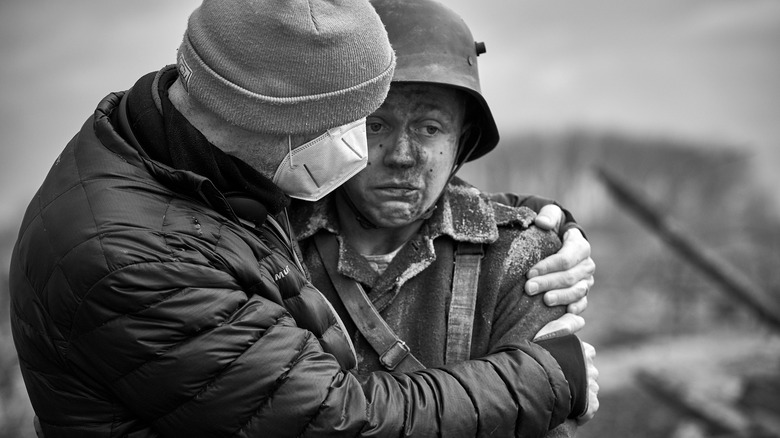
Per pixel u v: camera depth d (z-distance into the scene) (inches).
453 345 74.4
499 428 62.3
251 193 61.4
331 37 57.4
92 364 56.1
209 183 57.9
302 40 56.7
